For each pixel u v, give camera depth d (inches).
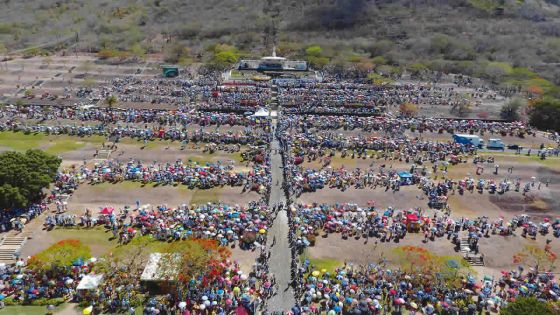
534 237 3161.9
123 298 2460.6
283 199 3528.5
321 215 3196.4
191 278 2496.3
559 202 3651.6
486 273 2802.7
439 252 2947.8
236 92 6087.6
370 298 2470.5
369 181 3804.1
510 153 4569.4
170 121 5032.0
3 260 2812.5
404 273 2620.6
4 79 6466.5
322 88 6402.6
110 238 3009.4
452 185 3826.3
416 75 7224.4
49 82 6417.3
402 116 5457.7
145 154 4259.4
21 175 3230.8
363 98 5905.5
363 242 3024.1
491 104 6033.5
